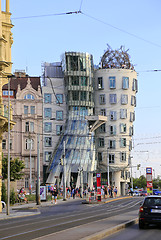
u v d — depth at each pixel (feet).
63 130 336.49
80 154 305.12
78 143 329.31
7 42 148.77
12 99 325.21
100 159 358.43
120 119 362.53
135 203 185.88
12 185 240.73
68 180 310.86
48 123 337.11
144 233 67.62
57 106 343.46
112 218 95.45
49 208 156.66
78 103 343.26
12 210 149.79
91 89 350.84
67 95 343.46
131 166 355.77
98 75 364.99
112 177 356.18
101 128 361.71
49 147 334.44
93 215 108.06
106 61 372.99
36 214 122.21
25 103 328.49
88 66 350.23
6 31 148.87
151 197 78.02
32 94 331.77
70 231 64.59
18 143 322.34
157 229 76.13
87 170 321.11
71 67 344.49
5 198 175.52
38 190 179.32
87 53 351.67
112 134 359.87
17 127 324.60
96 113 362.74
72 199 242.37
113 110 362.74
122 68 368.27
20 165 241.96
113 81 364.38
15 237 58.59
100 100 362.53
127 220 89.30
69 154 321.52
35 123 329.11
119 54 374.02
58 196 260.21
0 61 140.67
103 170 350.23
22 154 321.11
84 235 58.49
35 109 331.16
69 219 94.48
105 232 62.13
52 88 344.90
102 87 362.74
